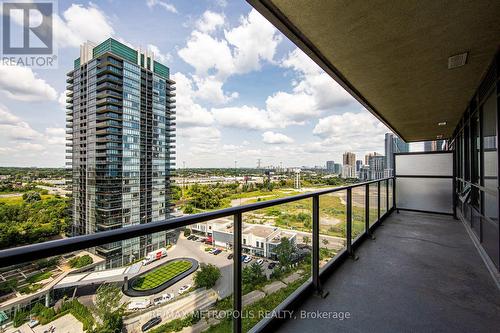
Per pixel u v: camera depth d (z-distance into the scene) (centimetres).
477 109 320
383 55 225
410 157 592
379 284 215
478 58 231
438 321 161
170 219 97
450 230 409
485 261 264
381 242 343
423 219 499
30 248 58
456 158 522
